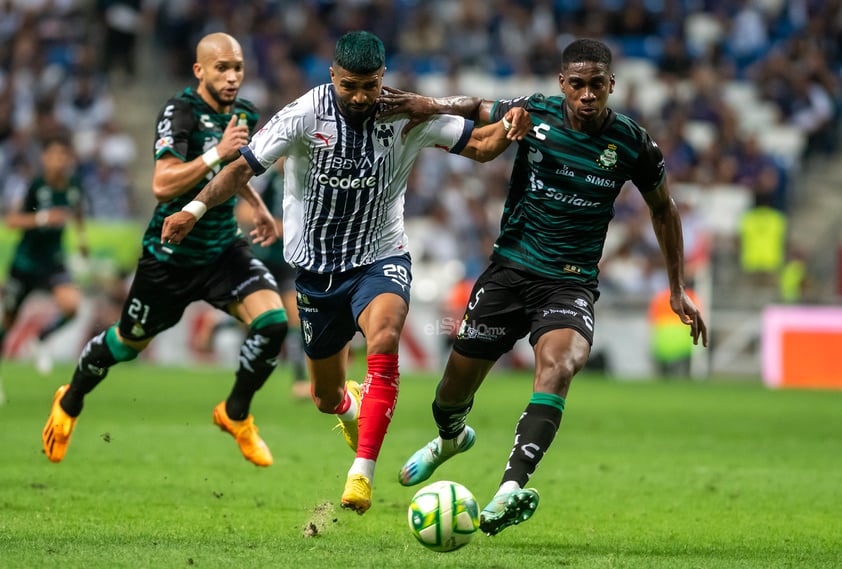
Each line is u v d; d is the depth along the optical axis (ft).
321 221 73.41
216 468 99.25
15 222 165.99
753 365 228.43
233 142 80.69
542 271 72.59
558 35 313.12
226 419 91.09
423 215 265.13
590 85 69.31
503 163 275.80
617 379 225.97
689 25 320.09
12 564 58.18
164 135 86.43
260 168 71.10
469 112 74.43
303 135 71.15
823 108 302.45
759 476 102.37
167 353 235.61
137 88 310.45
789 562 64.23
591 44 69.82
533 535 73.00
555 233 72.59
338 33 306.55
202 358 234.99
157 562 59.67
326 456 108.17
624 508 84.64
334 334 76.28
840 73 315.58
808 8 319.06
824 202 295.89
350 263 73.82
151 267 91.15
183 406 151.23
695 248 236.84
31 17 301.84
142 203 291.17
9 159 276.41
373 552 64.95
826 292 276.00
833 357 222.48
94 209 266.98
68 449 108.88
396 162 72.90
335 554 63.77
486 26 306.55
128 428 126.93
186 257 90.63
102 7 309.42
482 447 118.73
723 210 272.72
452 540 59.82
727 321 229.66
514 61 300.61
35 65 295.28
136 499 82.74
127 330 92.48
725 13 319.06
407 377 216.13
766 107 302.25
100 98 285.64
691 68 304.71
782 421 152.15
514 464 64.28
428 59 304.91
